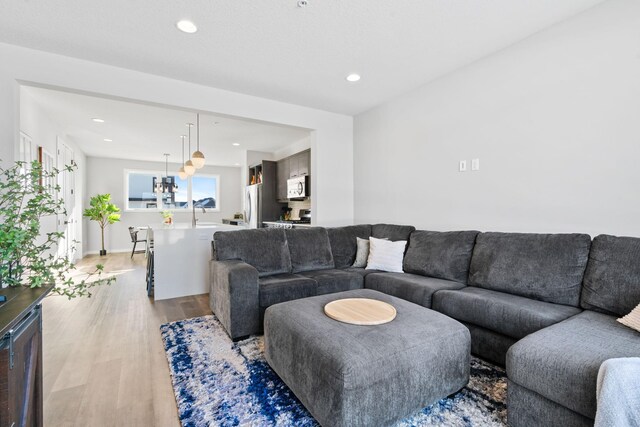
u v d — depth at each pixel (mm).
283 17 2279
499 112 2830
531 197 2609
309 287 2752
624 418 1034
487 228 2953
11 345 992
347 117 4715
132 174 8281
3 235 1219
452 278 2695
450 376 1603
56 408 1604
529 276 2164
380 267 3219
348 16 2277
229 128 5211
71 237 6012
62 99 3795
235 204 9414
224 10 2191
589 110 2254
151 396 1718
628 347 1318
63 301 3508
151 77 3197
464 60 2994
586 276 1954
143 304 3412
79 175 6750
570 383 1221
